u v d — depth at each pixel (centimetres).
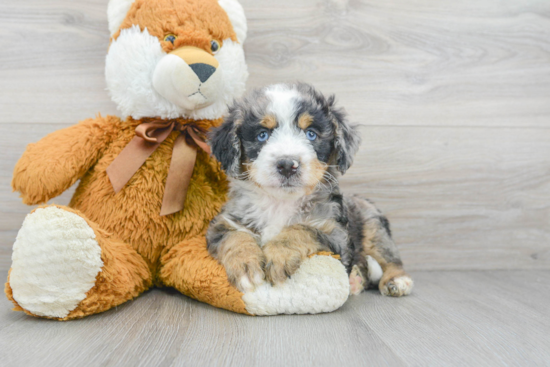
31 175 56
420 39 75
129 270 55
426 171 76
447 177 76
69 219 49
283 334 47
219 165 61
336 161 57
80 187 60
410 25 75
